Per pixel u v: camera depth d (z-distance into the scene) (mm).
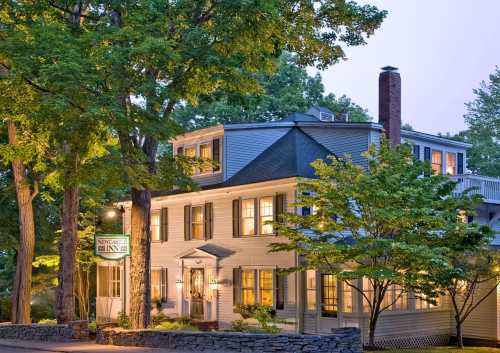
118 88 20125
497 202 32969
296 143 33125
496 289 29391
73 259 29000
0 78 21000
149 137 23031
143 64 20594
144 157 22016
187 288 35188
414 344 29562
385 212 21828
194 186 24344
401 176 23031
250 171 33062
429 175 24016
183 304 35281
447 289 27188
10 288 47906
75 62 19172
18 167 31562
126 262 38688
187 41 21516
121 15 22188
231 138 34031
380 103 33562
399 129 33469
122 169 21016
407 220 22188
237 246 32438
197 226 35219
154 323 30125
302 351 19703
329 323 28781
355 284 27984
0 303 40875
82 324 25688
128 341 23375
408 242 22797
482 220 33031
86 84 19734
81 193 35625
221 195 33656
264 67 24172
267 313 27359
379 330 28203
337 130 33625
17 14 22875
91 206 38844
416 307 30000
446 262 22156
